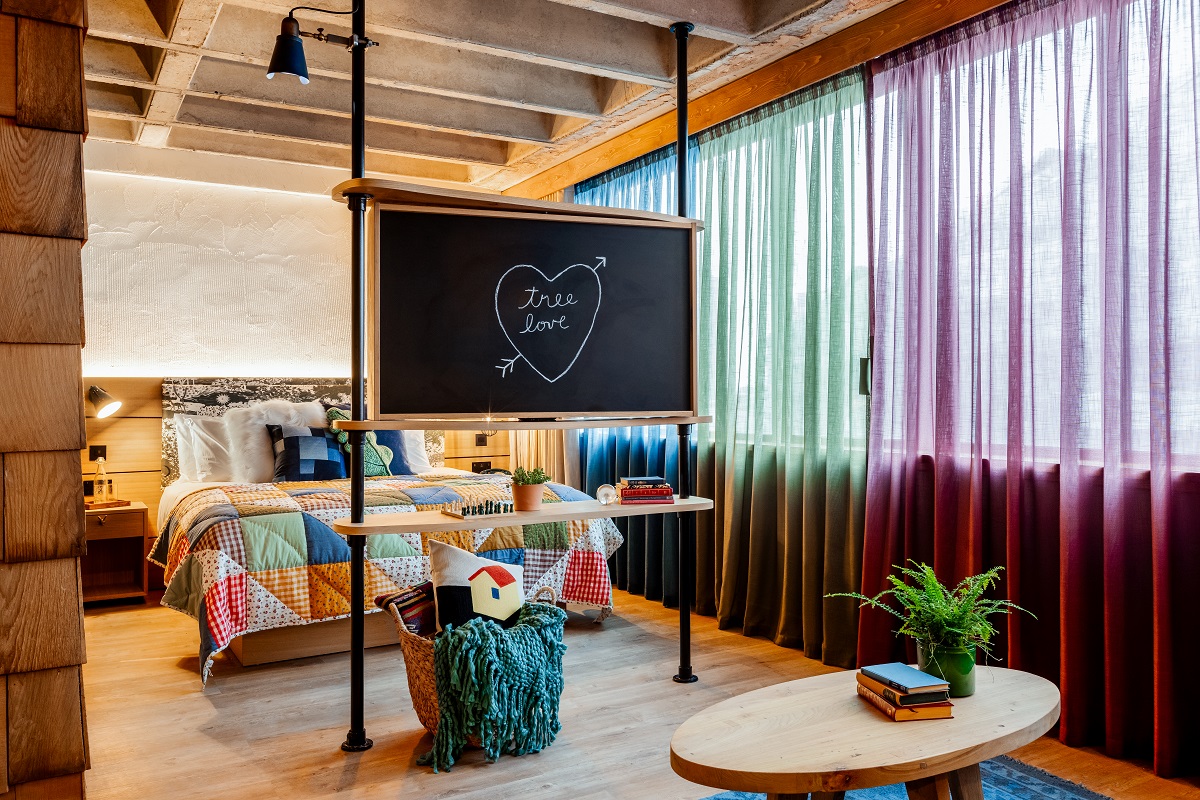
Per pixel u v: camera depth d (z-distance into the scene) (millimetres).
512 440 5984
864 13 3299
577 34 3648
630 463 4887
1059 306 2848
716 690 3223
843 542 3588
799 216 3844
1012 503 2893
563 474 5453
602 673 3420
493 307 2943
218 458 4777
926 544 3266
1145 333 2623
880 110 3424
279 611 3426
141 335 5043
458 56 4031
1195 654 2537
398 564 3668
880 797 2355
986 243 3029
